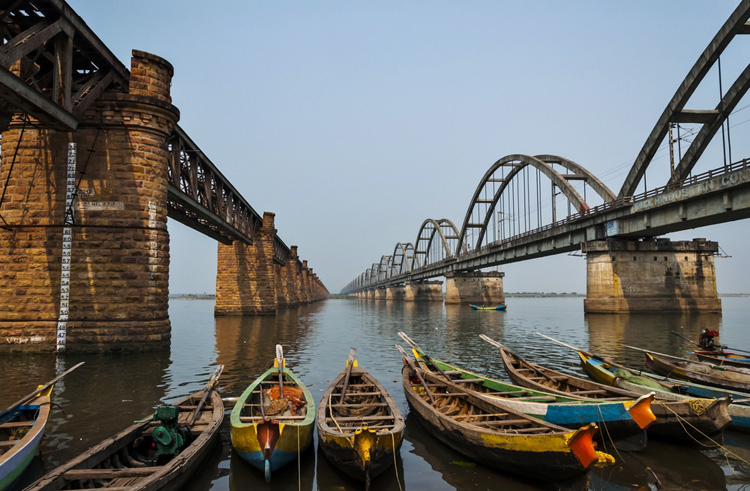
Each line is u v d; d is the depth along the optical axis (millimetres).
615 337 28141
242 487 7578
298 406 10406
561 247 54000
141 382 14055
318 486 7680
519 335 30688
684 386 11805
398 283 169250
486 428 8445
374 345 25031
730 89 38656
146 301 19562
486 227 89938
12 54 13461
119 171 19656
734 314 59750
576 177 52906
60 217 19359
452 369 14219
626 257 47125
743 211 31047
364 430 7176
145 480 6250
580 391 11234
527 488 7613
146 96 19953
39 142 19656
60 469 6504
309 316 53719
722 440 9383
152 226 19953
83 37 17359
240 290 49250
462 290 99875
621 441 9062
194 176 30938
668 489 7543
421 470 8367
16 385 13430
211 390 10836
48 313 19000
